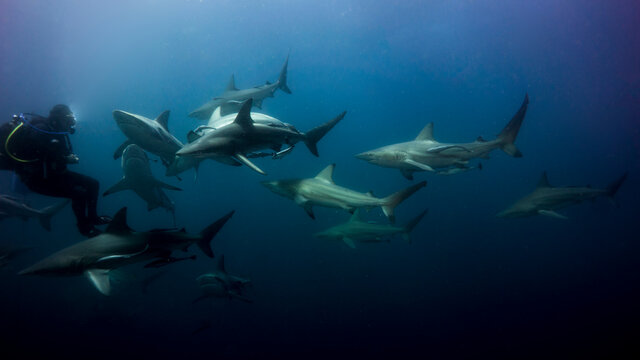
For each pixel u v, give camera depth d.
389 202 6.85
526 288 20.55
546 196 9.55
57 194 6.19
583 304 17.58
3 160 5.49
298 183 6.79
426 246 30.89
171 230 4.77
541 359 12.87
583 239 32.94
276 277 24.45
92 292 19.16
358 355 14.12
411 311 18.34
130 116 6.14
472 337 15.25
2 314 18.89
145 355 14.08
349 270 24.92
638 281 19.62
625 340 13.10
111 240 4.27
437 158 7.96
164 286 22.02
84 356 13.88
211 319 17.59
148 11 43.19
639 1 48.81
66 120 5.81
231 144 4.82
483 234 34.84
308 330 16.45
